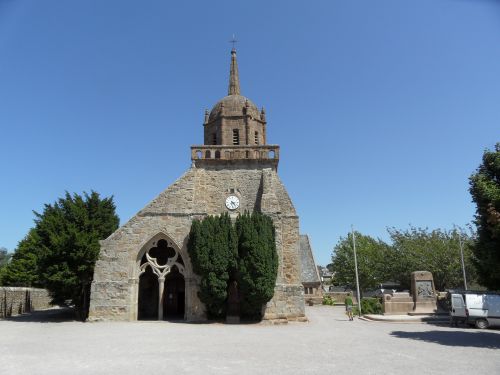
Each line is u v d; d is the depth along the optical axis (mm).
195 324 24500
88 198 30234
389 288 69188
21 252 46344
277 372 10664
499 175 17844
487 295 23906
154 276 33906
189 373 10586
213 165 30609
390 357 13008
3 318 29562
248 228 25781
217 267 25438
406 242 50344
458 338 18219
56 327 22734
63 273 26109
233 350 14367
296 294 26859
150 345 15602
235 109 34250
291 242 28281
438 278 47156
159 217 27922
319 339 17656
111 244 27438
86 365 11680
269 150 30938
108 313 26406
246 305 25484
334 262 63219
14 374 10555
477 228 18375
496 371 10781
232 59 38188
